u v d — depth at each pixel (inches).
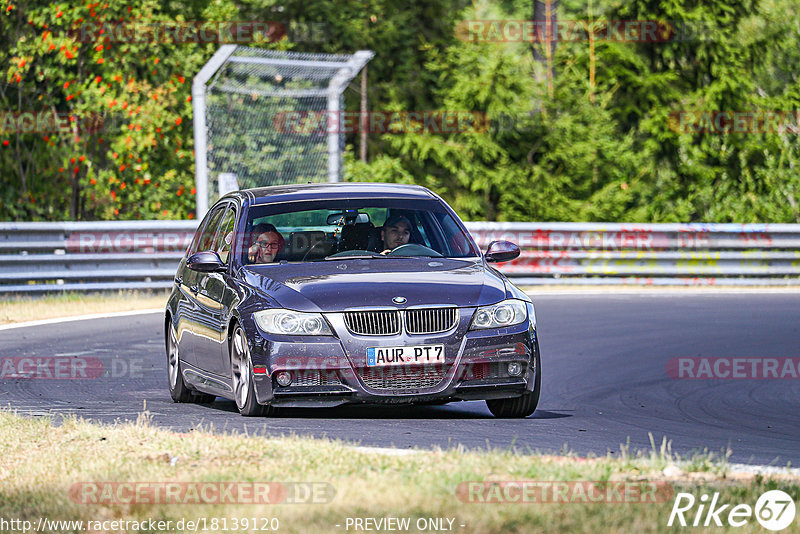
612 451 1070.4
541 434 1170.6
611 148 4414.4
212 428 1063.0
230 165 3720.5
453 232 1385.3
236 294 1270.9
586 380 1673.2
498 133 4333.2
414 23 4503.0
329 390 1187.3
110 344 1989.4
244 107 3754.9
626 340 2090.3
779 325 2313.0
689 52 4690.0
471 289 1238.9
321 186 1441.9
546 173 4306.1
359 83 4434.1
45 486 861.2
